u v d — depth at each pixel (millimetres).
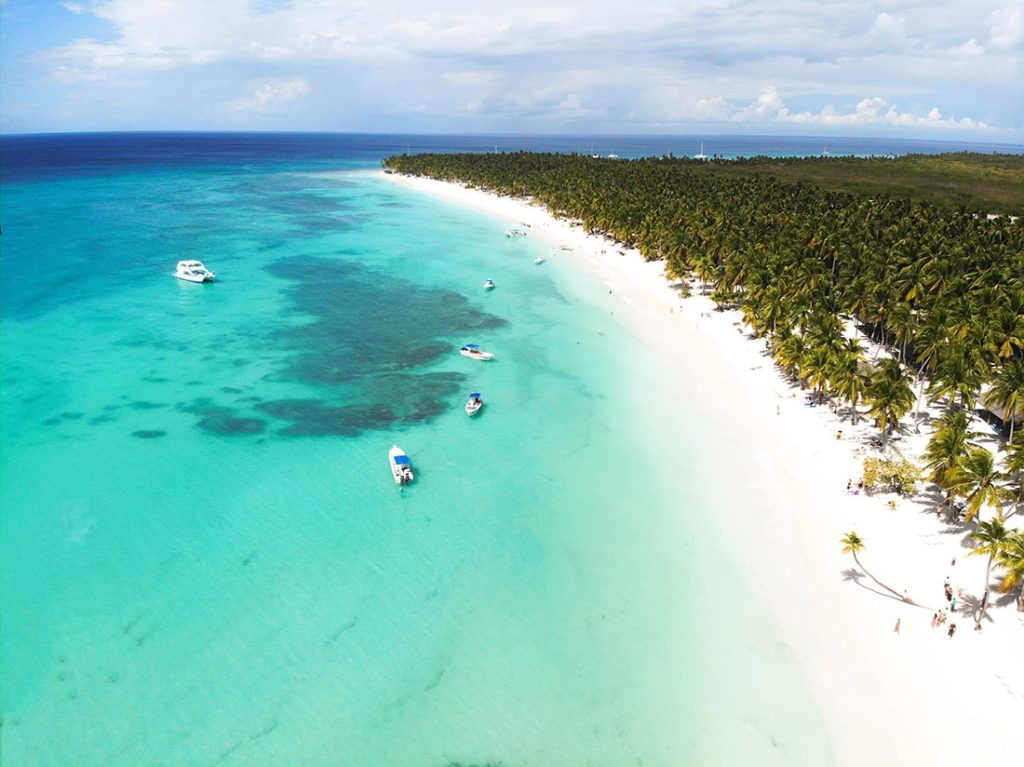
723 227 110938
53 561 42688
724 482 52406
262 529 46312
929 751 31031
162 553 43688
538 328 87875
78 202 187000
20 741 31406
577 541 45688
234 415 62375
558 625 38656
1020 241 95188
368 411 63875
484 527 46969
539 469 54219
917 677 34719
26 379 68750
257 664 35688
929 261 80000
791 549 44625
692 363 75750
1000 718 32281
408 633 37875
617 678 35250
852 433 58312
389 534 46062
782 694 34250
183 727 32281
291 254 128875
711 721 32844
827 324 64375
